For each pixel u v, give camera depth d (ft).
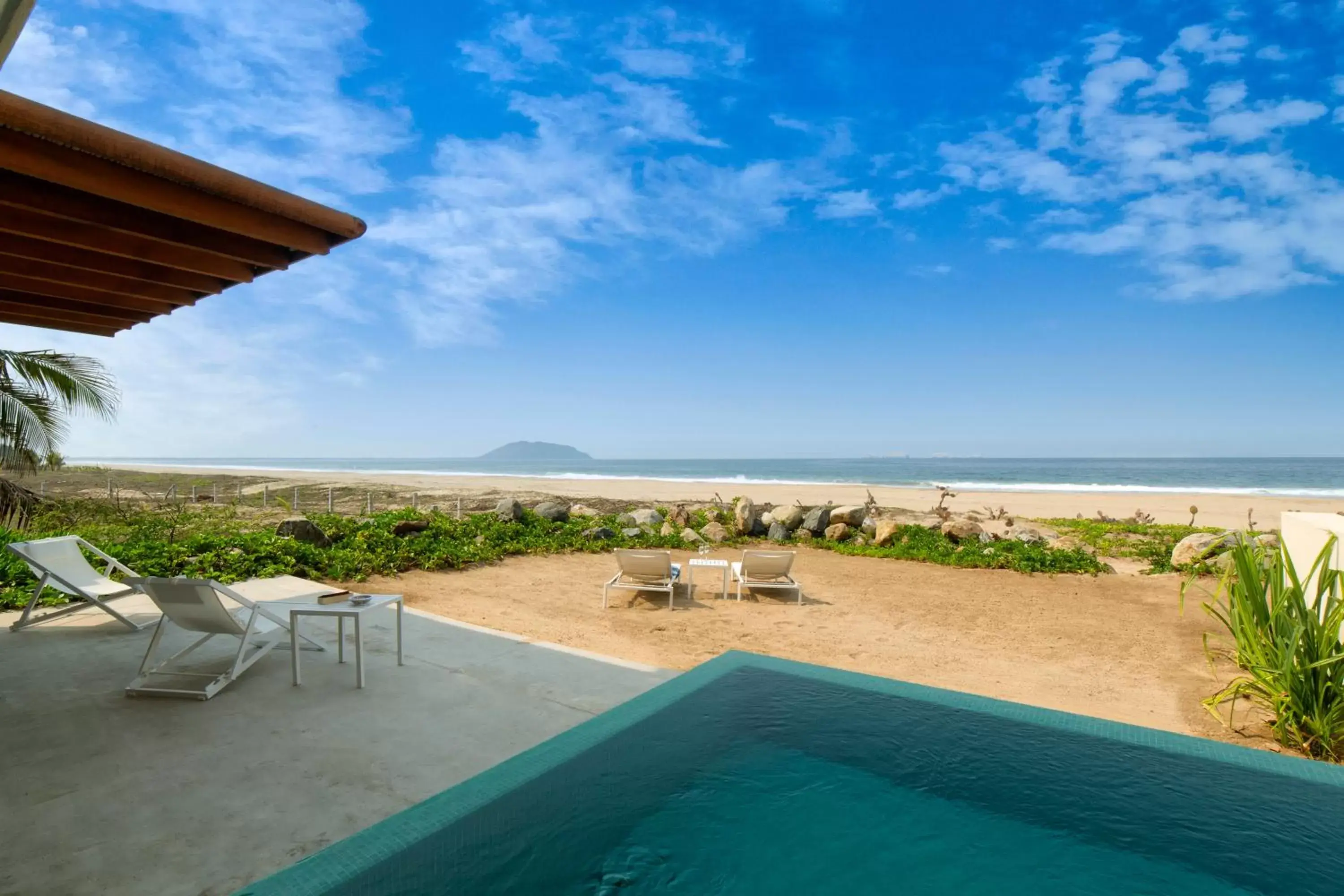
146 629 19.01
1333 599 14.94
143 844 8.87
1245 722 15.44
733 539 44.93
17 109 7.52
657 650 20.77
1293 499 133.39
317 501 88.12
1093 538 50.42
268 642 15.62
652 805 8.81
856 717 11.38
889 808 8.88
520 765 9.62
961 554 37.86
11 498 38.27
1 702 13.58
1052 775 9.66
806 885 7.45
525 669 16.20
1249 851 8.12
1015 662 20.33
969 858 7.95
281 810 9.75
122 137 8.33
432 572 31.55
